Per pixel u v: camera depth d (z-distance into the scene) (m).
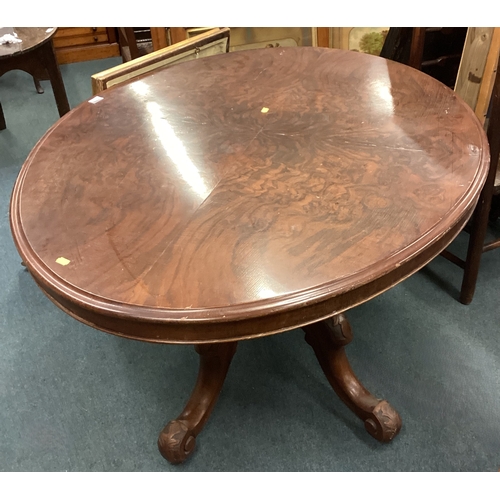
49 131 1.12
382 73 1.25
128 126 1.12
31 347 1.47
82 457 1.21
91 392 1.35
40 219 0.86
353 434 1.22
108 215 0.86
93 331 1.51
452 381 1.31
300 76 1.28
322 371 1.36
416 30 1.48
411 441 1.20
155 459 1.20
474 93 1.46
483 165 0.91
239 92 1.23
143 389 1.35
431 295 1.54
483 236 1.36
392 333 1.44
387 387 1.31
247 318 0.68
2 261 1.76
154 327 0.70
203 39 1.54
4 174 2.14
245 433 1.24
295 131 1.06
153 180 0.94
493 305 1.50
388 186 0.87
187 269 0.74
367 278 0.71
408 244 0.76
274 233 0.79
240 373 1.37
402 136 1.00
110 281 0.73
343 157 0.96
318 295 0.69
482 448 1.17
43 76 1.97
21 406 1.32
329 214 0.82
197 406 1.19
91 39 2.96
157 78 1.31
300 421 1.26
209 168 0.96
